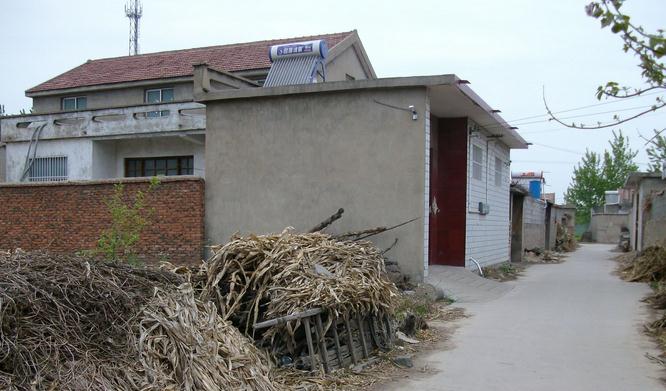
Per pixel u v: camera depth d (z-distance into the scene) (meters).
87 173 19.73
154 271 5.90
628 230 34.19
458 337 8.57
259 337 6.77
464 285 13.15
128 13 46.56
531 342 8.23
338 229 13.04
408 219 12.41
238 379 5.16
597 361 7.22
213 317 5.71
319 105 13.36
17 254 5.43
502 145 19.80
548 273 18.09
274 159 13.79
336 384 6.16
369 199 12.80
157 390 4.38
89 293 4.84
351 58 24.38
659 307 10.96
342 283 6.89
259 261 7.33
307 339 6.25
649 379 6.45
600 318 10.03
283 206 13.64
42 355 4.11
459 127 15.20
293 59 15.74
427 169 12.53
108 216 15.16
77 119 19.94
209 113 14.55
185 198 14.45
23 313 4.36
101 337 4.55
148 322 4.90
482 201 16.97
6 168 21.05
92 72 25.61
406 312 9.05
